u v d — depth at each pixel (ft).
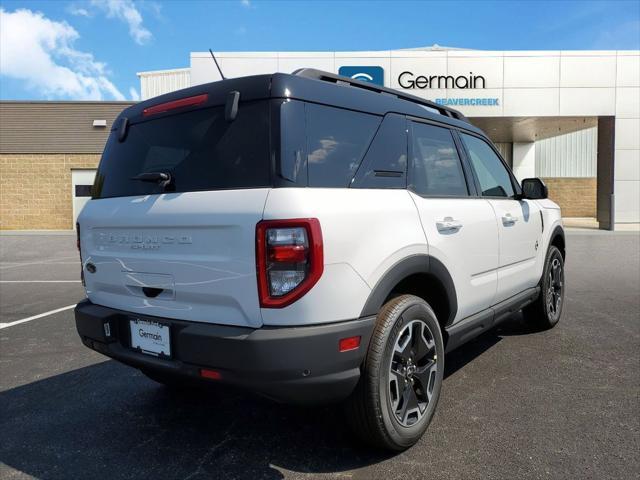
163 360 9.03
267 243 7.80
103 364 15.31
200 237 8.53
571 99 59.98
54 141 67.77
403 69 59.31
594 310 20.75
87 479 8.97
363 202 8.92
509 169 15.26
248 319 8.08
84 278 11.03
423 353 9.90
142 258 9.36
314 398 8.20
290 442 10.16
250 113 8.61
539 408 11.39
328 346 8.00
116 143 10.94
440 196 11.19
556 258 17.72
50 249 51.19
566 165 91.45
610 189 61.00
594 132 90.58
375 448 9.64
